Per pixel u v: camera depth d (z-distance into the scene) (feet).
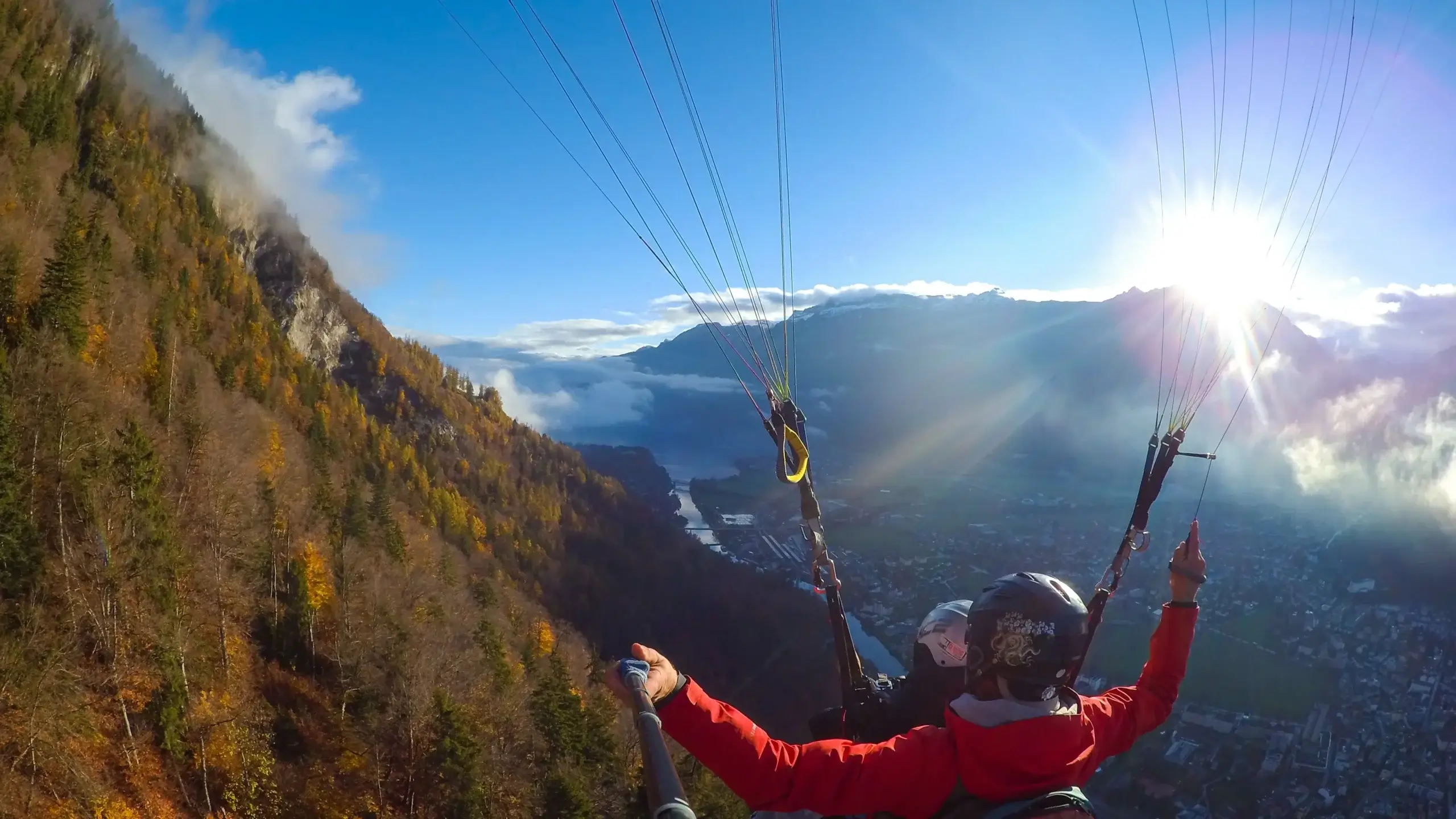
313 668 156.15
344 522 213.05
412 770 132.46
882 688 13.20
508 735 143.74
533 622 252.83
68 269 167.63
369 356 520.01
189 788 115.34
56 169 294.25
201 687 128.36
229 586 149.59
